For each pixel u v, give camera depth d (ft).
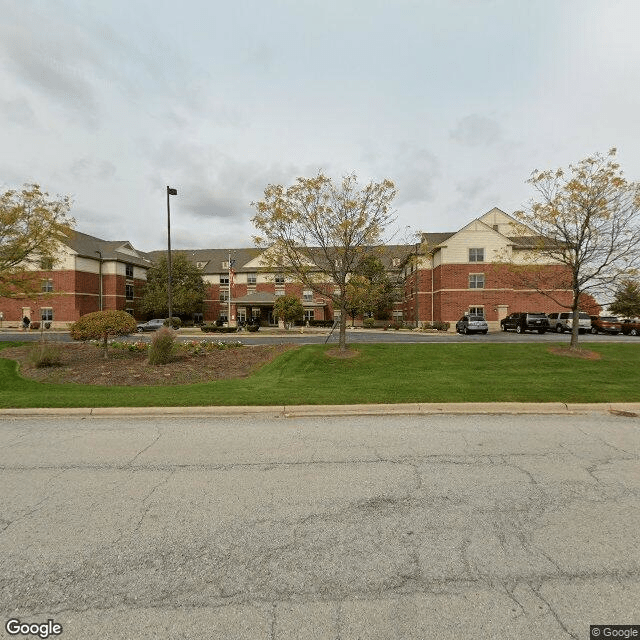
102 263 158.71
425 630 7.70
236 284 186.29
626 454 17.52
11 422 23.12
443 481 14.62
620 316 116.57
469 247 123.54
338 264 56.90
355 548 10.39
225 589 8.87
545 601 8.47
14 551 10.27
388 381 34.71
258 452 17.84
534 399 26.76
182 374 41.39
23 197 56.95
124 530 11.27
